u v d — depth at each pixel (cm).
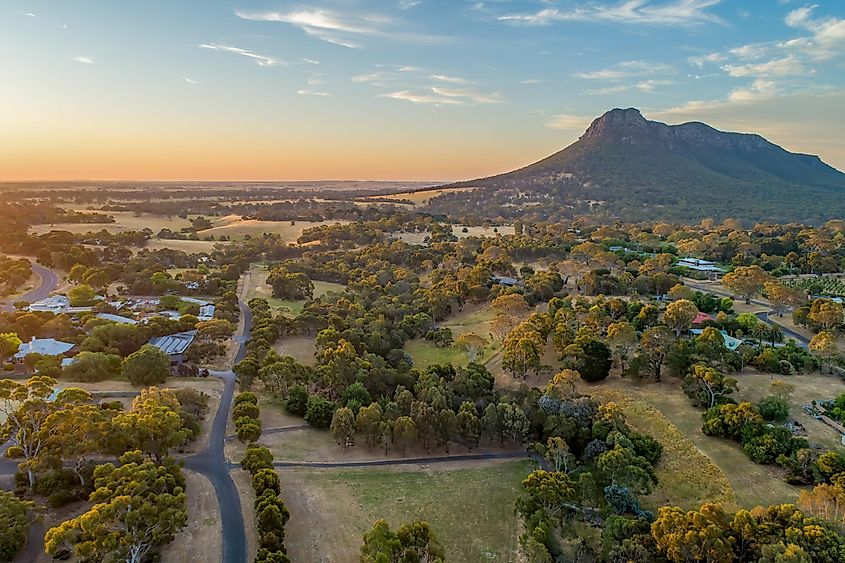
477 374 10138
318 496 7181
